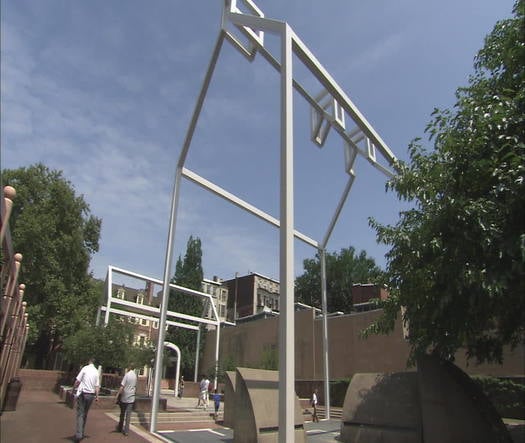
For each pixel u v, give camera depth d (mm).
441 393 9812
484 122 8109
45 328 35250
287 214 8766
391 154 15961
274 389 11102
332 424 17484
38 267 32875
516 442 11102
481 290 7574
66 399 18859
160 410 17156
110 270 31094
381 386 11875
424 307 9555
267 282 78188
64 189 35375
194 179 14500
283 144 9242
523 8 8406
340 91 13414
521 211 7484
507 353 22672
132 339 24672
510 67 8812
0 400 12445
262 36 11922
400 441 10688
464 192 8484
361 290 40719
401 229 10734
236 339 44156
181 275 58219
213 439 11594
